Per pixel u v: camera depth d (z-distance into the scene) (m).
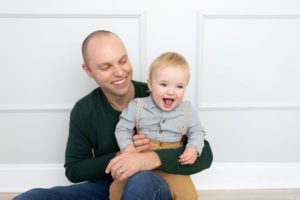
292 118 1.67
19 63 1.55
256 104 1.63
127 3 1.49
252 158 1.73
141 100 1.23
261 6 1.51
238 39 1.54
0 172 1.71
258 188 1.74
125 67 1.17
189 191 1.15
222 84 1.60
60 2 1.48
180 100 1.19
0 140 1.67
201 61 1.56
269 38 1.55
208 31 1.53
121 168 1.05
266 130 1.69
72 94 1.61
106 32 1.18
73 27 1.51
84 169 1.22
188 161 1.14
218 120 1.66
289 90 1.62
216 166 1.73
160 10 1.50
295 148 1.72
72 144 1.29
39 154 1.70
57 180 1.73
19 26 1.50
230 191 1.73
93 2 1.49
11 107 1.60
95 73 1.18
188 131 1.25
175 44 1.54
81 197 1.19
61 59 1.55
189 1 1.49
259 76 1.60
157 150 1.14
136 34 1.53
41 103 1.61
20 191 1.73
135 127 1.26
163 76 1.15
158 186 1.02
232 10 1.50
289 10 1.51
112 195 1.15
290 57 1.58
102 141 1.29
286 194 1.70
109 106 1.27
